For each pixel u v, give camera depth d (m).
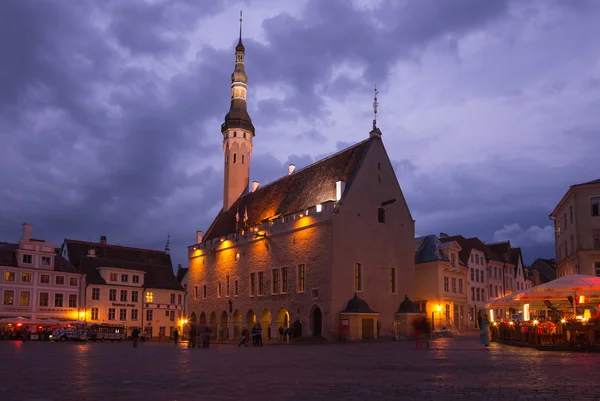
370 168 59.12
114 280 82.62
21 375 15.04
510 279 88.88
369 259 56.69
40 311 74.06
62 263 78.62
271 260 62.59
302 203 62.53
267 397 10.42
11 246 79.31
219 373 15.61
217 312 71.81
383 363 18.95
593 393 10.47
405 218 61.28
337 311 52.94
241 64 84.94
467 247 78.69
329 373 15.34
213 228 80.25
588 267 51.00
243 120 82.62
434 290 66.38
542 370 15.14
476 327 76.12
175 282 91.06
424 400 9.84
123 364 19.58
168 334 87.31
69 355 26.50
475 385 11.86
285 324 60.03
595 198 52.03
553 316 39.59
